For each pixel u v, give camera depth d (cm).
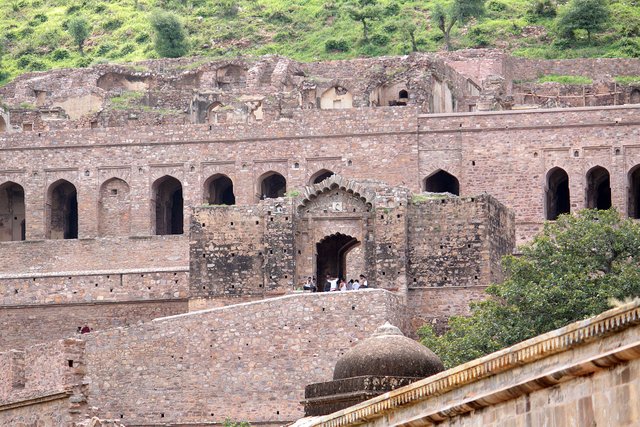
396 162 13750
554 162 13512
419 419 3988
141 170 14162
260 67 16450
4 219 14562
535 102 16375
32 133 14375
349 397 5422
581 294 9300
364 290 10381
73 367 7938
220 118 15338
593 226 10075
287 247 11569
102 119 15450
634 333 3541
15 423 7856
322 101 15575
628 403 3503
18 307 12269
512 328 9244
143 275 12125
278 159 13962
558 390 3634
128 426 10450
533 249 10300
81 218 14138
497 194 13562
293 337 10375
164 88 16788
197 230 11712
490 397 3769
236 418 10369
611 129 13500
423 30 19712
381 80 15312
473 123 13662
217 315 10488
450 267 11375
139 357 10538
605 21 19062
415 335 11275
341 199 11600
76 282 12231
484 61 16750
